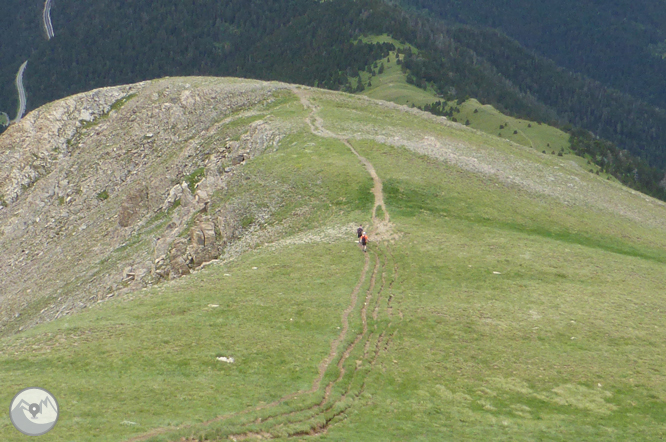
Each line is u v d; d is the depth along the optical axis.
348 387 38.66
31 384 36.03
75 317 53.56
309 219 76.38
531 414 36.50
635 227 82.62
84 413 32.53
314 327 47.00
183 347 42.19
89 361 39.75
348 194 79.06
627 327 47.41
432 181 83.50
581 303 51.88
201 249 78.69
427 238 66.31
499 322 47.81
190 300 53.22
